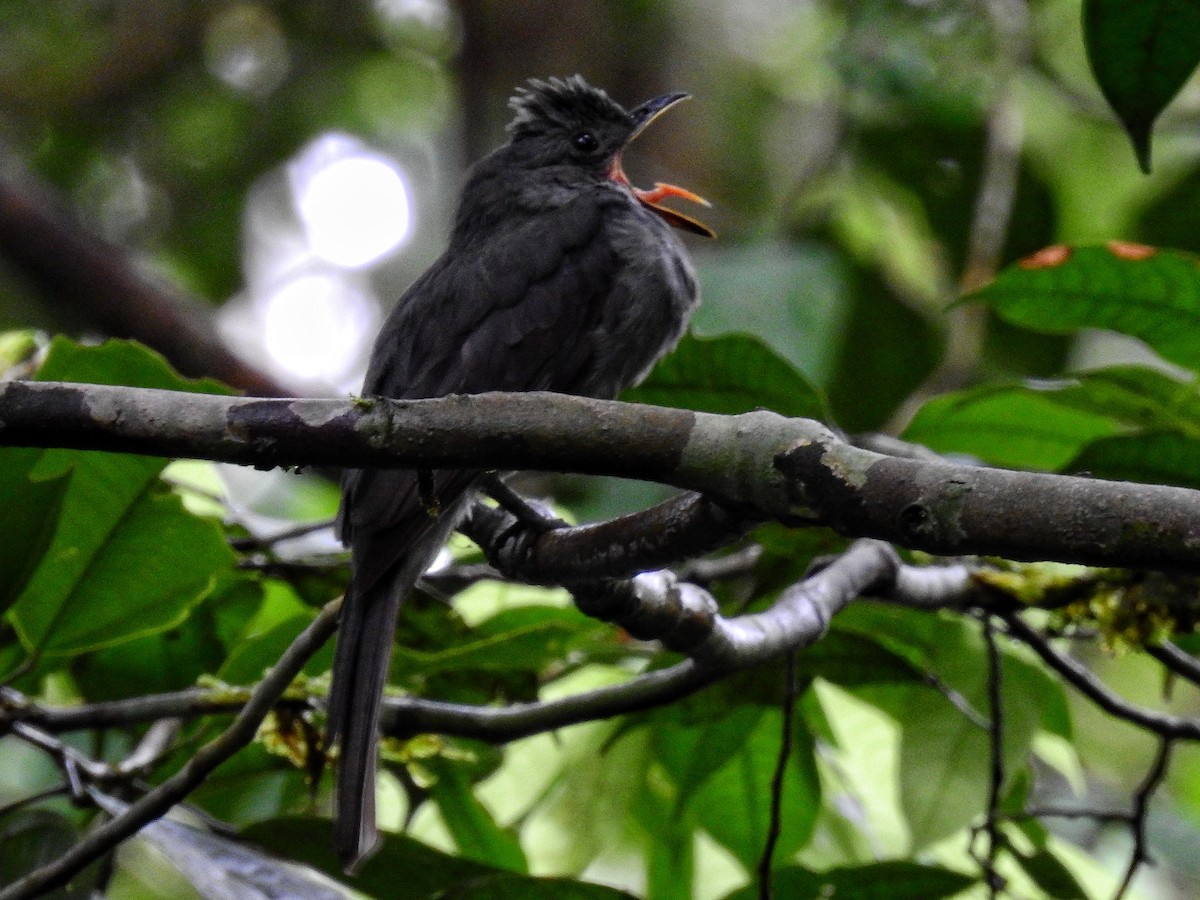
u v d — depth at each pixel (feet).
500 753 24.75
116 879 36.04
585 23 41.14
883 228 42.98
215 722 23.62
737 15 44.70
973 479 14.32
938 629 25.05
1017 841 27.55
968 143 40.40
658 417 15.81
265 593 27.43
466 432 15.89
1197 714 44.14
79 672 26.94
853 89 38.11
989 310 38.73
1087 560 13.89
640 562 18.01
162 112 57.72
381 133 58.23
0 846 23.04
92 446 16.24
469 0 40.91
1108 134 46.52
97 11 57.31
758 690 23.68
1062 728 25.73
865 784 28.45
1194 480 22.17
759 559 24.16
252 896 20.58
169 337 43.24
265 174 57.82
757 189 43.45
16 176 46.75
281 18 57.26
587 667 28.04
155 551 23.26
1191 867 36.37
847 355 41.73
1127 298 22.65
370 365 27.91
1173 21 19.11
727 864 28.81
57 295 43.73
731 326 30.94
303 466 16.39
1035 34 40.98
